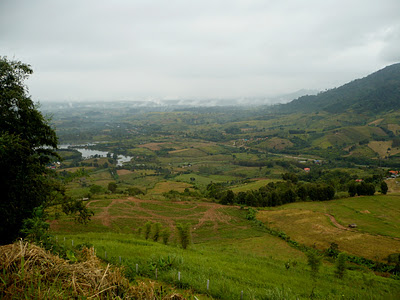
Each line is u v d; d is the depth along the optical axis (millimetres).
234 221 52531
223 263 17250
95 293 2795
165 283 9953
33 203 12789
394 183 84625
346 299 12734
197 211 58344
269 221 52000
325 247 37750
